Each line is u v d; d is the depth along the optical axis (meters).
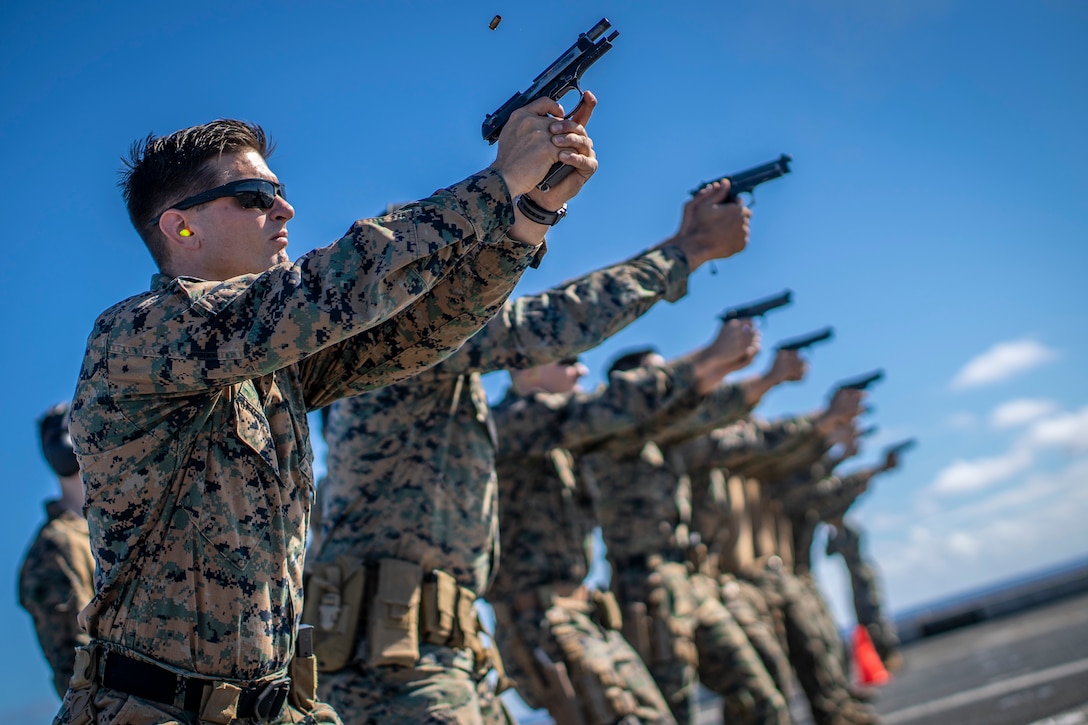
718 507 9.47
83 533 4.62
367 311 2.20
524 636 5.45
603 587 5.80
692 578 7.57
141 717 2.24
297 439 2.56
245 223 2.61
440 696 3.53
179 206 2.56
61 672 4.38
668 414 6.64
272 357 2.20
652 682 5.54
